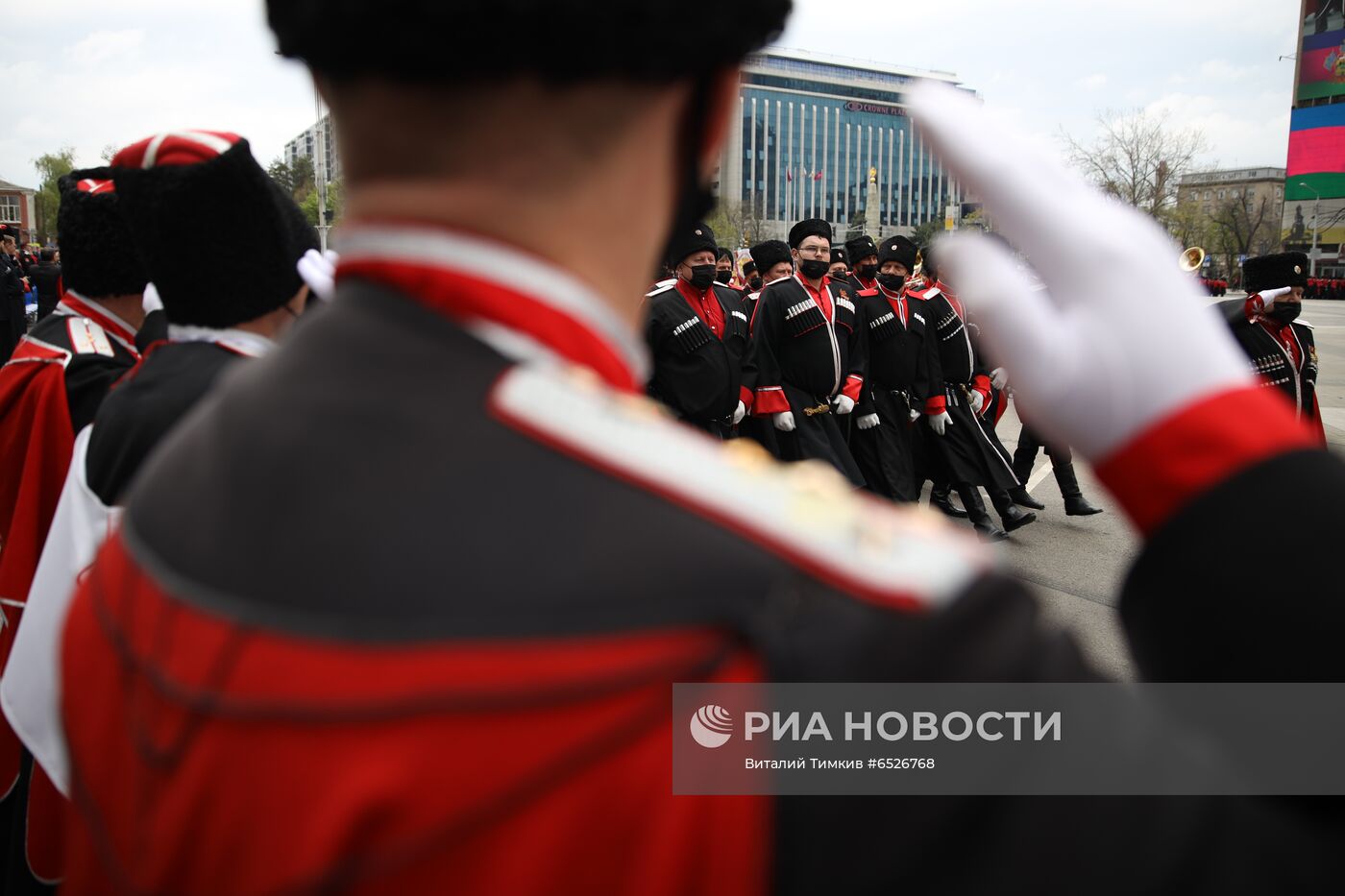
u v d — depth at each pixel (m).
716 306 5.52
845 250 7.32
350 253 0.52
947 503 6.93
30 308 16.08
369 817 0.40
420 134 0.49
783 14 0.51
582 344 0.49
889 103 80.94
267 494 0.47
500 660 0.41
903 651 0.43
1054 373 0.50
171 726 0.46
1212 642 0.47
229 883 0.43
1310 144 54.91
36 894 1.80
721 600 0.42
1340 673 0.45
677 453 0.46
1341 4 53.53
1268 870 0.45
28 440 2.00
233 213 1.39
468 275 0.48
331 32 0.47
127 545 0.55
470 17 0.44
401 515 0.44
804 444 5.84
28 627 1.33
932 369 6.18
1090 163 35.00
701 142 0.53
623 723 0.41
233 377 0.58
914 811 0.43
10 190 79.12
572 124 0.48
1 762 1.81
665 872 0.40
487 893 0.40
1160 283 0.51
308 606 0.43
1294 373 5.04
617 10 0.45
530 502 0.44
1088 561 5.45
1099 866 0.43
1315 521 0.46
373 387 0.47
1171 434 0.49
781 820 0.42
